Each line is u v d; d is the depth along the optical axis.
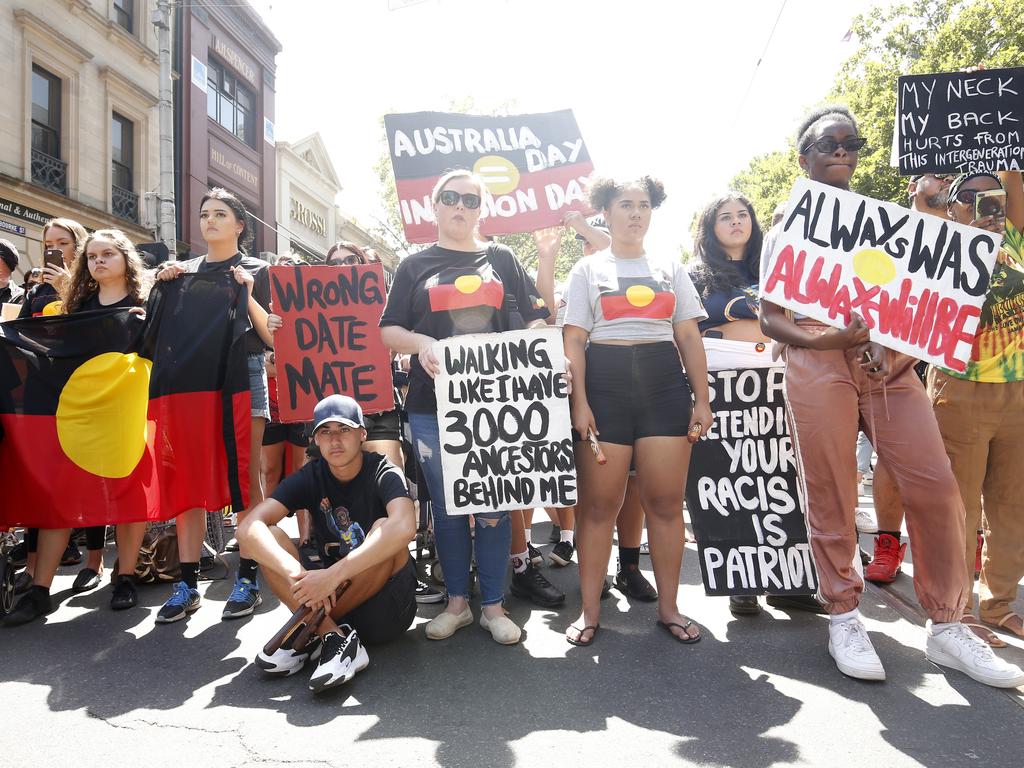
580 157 4.73
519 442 2.94
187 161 17.22
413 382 3.16
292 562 2.66
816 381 2.72
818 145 2.86
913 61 16.86
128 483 3.49
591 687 2.47
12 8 12.55
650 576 3.96
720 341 3.36
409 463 4.38
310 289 3.89
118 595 3.47
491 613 3.02
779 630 3.07
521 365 2.96
